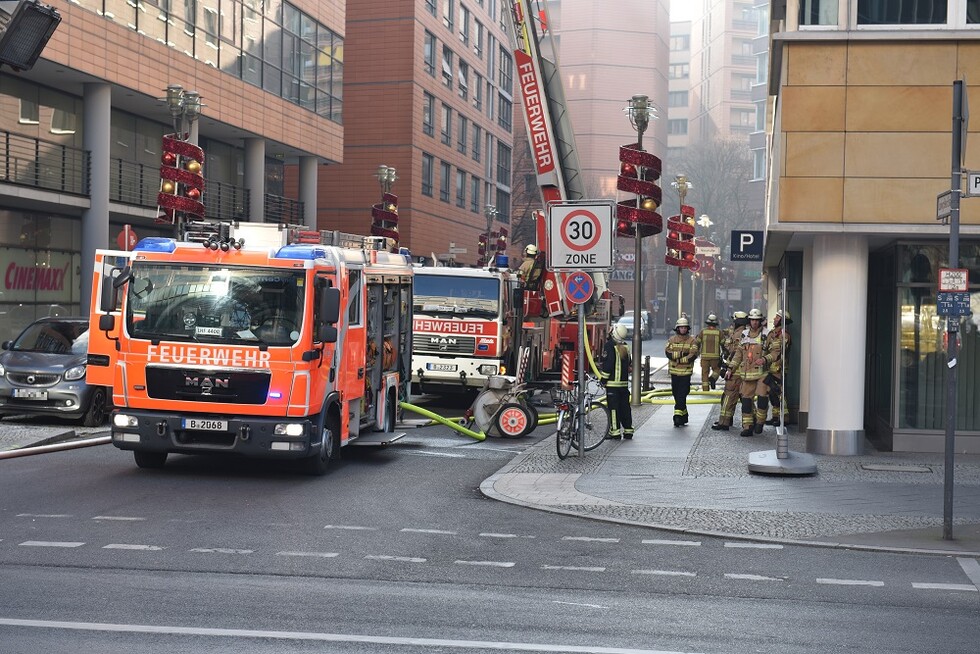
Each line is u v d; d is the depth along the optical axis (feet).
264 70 150.41
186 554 34.73
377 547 36.91
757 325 74.38
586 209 61.16
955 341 40.22
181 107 99.04
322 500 46.50
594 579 32.96
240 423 51.11
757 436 74.23
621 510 45.27
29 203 114.83
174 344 51.42
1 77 111.55
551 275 94.58
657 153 446.60
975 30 59.62
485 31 268.41
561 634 26.18
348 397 57.26
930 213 60.03
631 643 25.50
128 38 119.24
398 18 213.66
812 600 30.86
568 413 61.77
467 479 54.34
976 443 64.23
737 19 501.56
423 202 222.69
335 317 51.29
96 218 120.47
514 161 393.29
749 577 33.83
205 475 52.80
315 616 27.27
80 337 76.74
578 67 437.99
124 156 132.16
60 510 42.32
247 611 27.63
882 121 60.18
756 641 26.04
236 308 51.57
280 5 154.61
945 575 34.73
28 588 29.50
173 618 26.68
